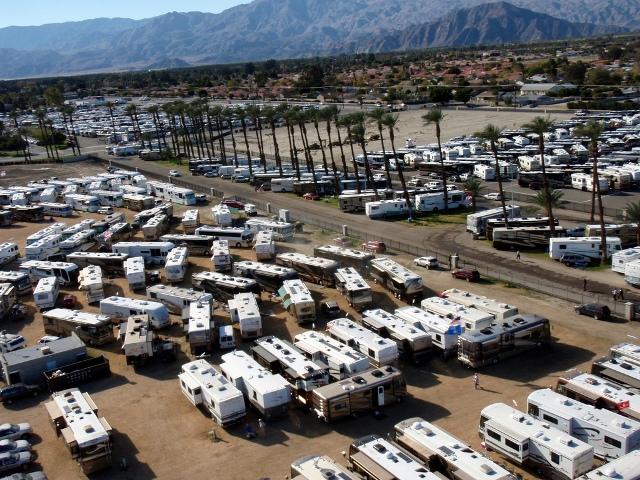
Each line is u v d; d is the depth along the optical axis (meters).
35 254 88.25
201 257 89.81
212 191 132.00
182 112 187.38
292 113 144.50
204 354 57.66
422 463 37.56
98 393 52.19
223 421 45.28
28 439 45.91
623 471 34.50
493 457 40.28
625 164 124.44
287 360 50.22
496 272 75.44
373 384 46.28
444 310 58.84
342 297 70.88
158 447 44.12
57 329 63.06
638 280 67.69
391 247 87.88
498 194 112.88
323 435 44.28
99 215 122.19
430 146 157.88
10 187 145.88
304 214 110.69
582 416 40.03
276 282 71.44
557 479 37.03
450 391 49.19
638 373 46.06
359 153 163.50
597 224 84.62
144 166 178.62
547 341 55.38
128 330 58.53
